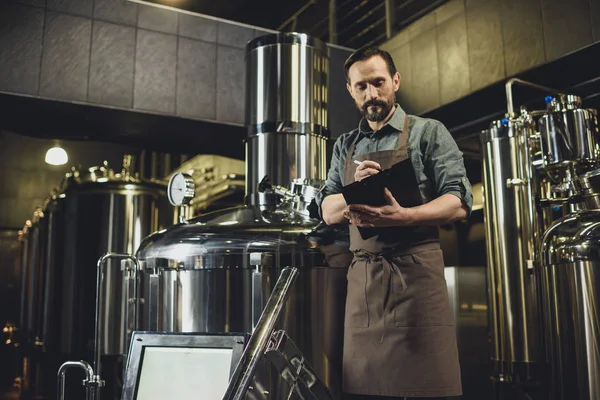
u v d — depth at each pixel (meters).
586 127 3.21
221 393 2.08
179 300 2.92
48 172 9.41
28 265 7.83
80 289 5.60
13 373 8.77
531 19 4.60
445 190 2.04
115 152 9.90
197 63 5.39
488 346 5.13
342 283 2.82
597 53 4.26
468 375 5.05
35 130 5.54
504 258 3.75
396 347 2.04
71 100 4.85
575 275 2.66
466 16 5.16
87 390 2.50
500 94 5.01
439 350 2.02
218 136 5.83
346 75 2.24
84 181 5.83
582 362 2.62
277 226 2.93
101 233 5.64
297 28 7.53
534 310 3.65
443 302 2.06
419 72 5.61
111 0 5.12
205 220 3.17
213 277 2.86
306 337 2.72
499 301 3.78
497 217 3.80
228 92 5.50
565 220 2.86
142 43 5.18
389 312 2.07
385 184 1.87
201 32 5.45
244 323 2.78
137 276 3.08
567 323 2.69
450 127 5.73
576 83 4.77
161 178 9.96
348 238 2.88
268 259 2.77
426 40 5.56
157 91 5.18
